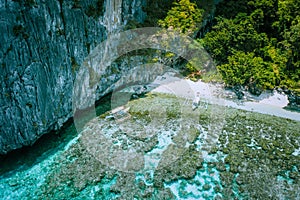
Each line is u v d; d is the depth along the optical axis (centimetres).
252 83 3150
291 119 2827
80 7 2509
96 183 2247
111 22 2948
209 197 2136
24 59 2188
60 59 2473
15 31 2080
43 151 2500
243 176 2270
